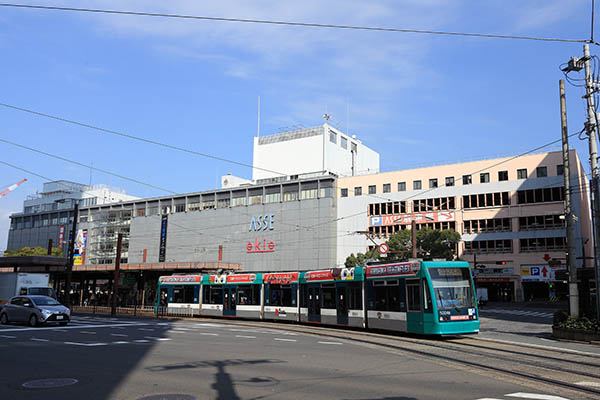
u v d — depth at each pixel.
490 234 71.81
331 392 9.65
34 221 125.44
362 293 25.25
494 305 64.44
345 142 101.12
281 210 88.44
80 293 55.16
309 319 29.02
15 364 13.19
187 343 18.61
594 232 22.22
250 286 33.84
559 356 15.49
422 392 9.69
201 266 45.66
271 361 13.93
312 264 83.69
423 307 21.22
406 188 79.62
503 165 72.31
